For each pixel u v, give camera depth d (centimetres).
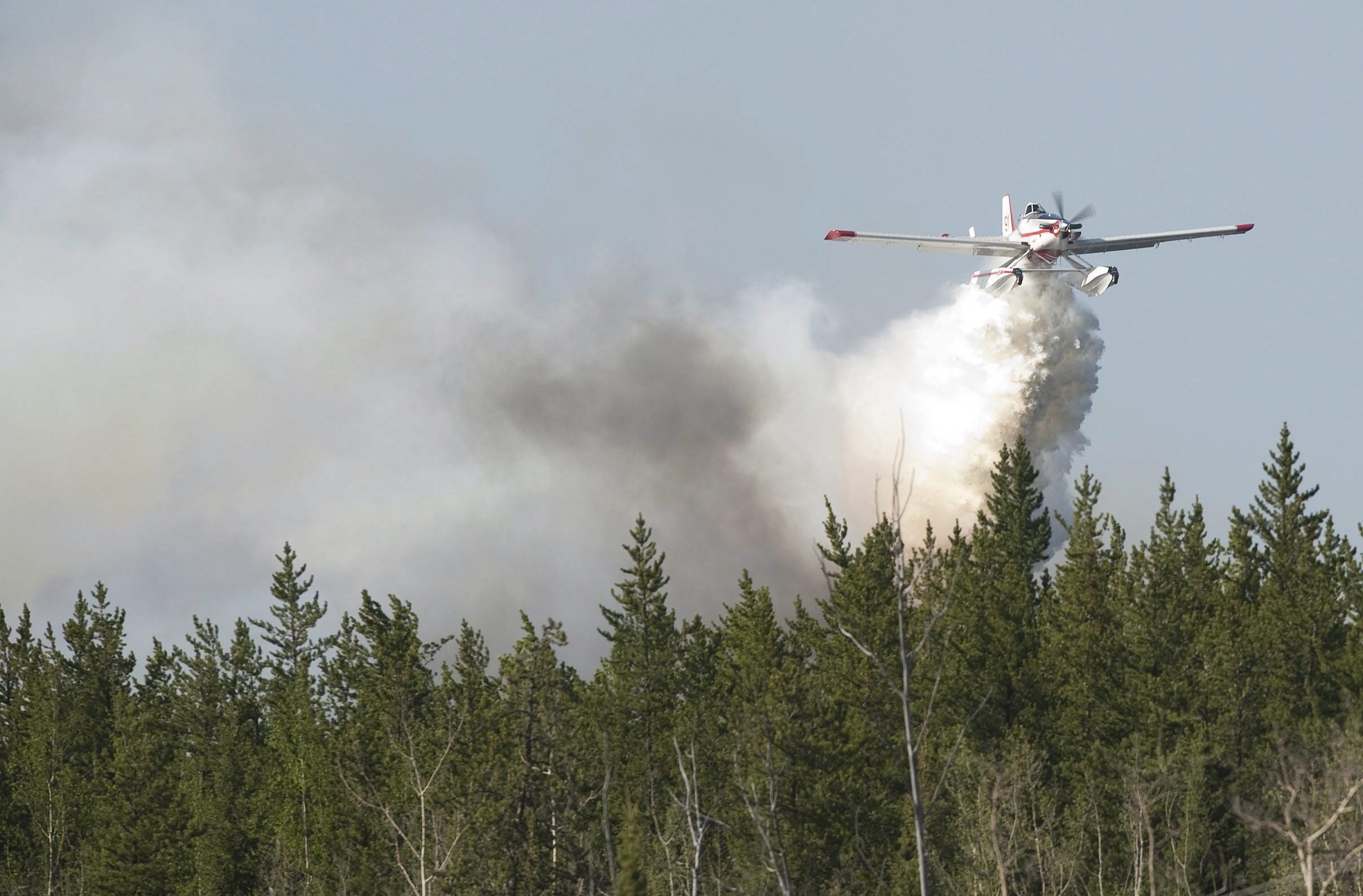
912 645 16350
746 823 13575
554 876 12100
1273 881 13750
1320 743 15300
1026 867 13450
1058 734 16812
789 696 14712
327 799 18425
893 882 13662
